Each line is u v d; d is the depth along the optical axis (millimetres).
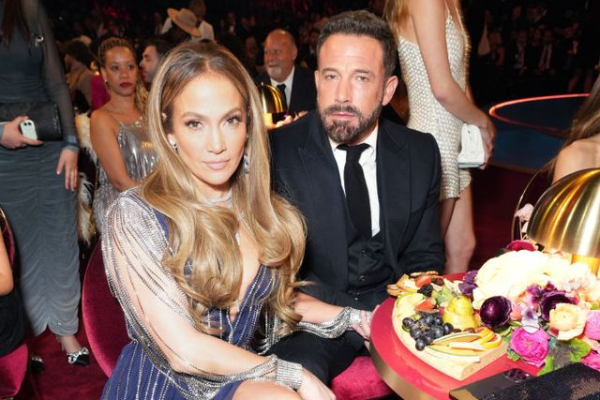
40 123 2705
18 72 2729
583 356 1385
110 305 1938
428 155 2281
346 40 1982
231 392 1528
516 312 1446
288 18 14906
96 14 12984
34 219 2859
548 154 7266
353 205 2178
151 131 1569
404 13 2715
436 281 1770
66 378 2902
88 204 3439
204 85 1496
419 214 2254
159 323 1542
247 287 1694
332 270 2195
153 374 1642
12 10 2646
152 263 1532
